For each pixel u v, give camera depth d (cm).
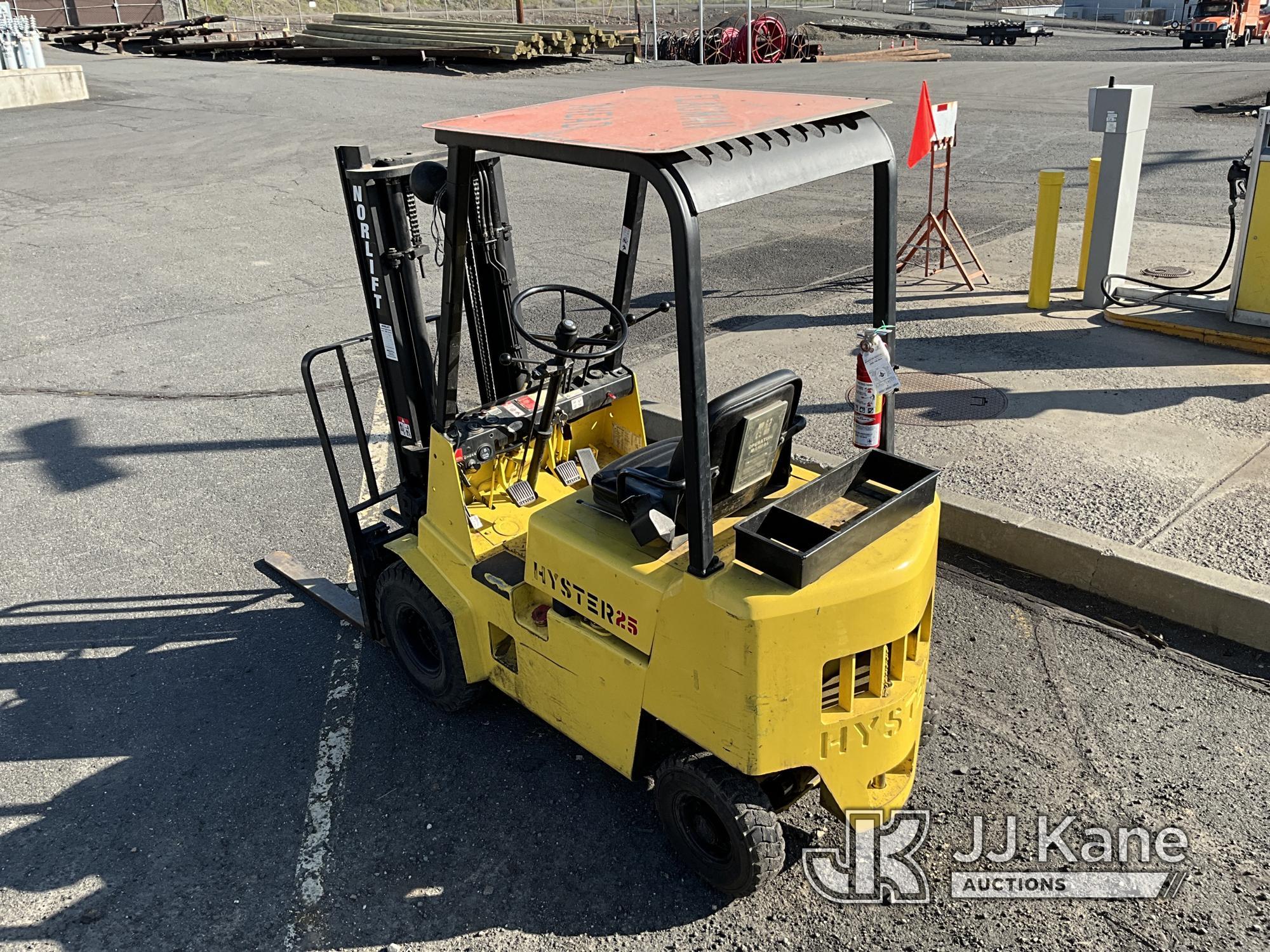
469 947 341
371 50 3120
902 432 673
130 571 584
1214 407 687
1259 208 763
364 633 519
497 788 411
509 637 419
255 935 351
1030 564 531
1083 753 408
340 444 735
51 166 1767
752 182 281
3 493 683
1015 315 897
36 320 1028
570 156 288
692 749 348
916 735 354
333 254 1224
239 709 467
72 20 4041
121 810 410
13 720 466
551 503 406
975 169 1541
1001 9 6128
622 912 351
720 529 338
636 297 1021
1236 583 469
